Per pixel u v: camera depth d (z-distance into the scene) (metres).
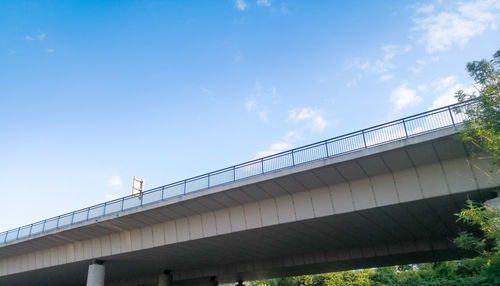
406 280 53.66
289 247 33.31
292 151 24.75
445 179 21.09
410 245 31.98
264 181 24.88
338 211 23.83
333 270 40.81
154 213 29.95
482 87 17.84
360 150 21.95
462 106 18.75
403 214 24.19
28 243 36.34
